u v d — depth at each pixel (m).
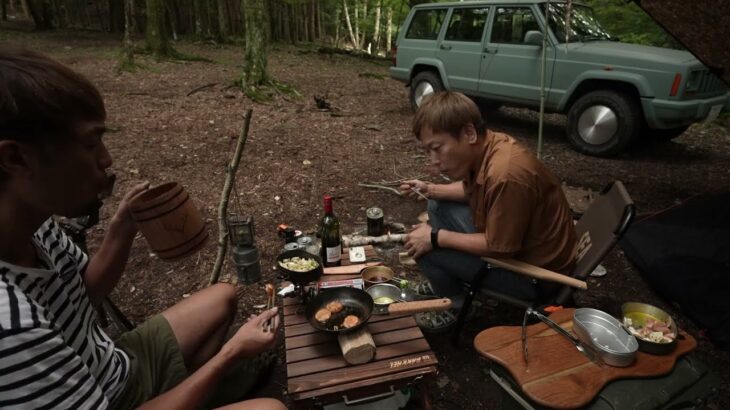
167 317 1.58
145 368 1.41
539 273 1.79
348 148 5.19
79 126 0.79
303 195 3.89
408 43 6.99
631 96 4.81
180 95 7.14
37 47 11.81
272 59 12.95
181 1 18.02
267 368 1.98
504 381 1.48
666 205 3.85
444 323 2.25
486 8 5.90
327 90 8.75
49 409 0.80
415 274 2.75
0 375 0.74
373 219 2.60
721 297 2.35
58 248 1.15
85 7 20.78
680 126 5.08
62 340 0.85
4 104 0.70
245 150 4.89
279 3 19.27
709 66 2.25
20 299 0.80
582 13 5.75
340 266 2.12
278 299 2.50
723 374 2.04
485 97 6.10
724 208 2.88
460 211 2.35
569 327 1.60
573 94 5.24
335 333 1.53
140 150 4.71
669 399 1.33
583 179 4.46
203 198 3.75
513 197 1.71
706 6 1.92
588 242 2.01
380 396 1.56
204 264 2.84
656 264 2.68
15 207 0.81
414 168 4.63
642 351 1.47
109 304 1.92
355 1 21.56
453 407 1.88
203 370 1.20
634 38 7.13
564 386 1.34
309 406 1.43
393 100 8.17
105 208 3.49
